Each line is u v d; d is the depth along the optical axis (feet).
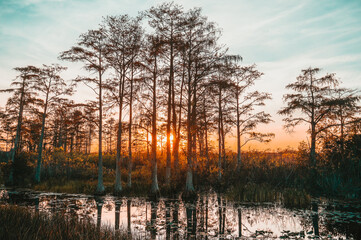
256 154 78.59
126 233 23.77
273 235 25.90
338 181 48.16
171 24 59.00
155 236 24.97
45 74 75.87
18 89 76.59
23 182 70.23
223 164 75.92
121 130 59.26
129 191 54.49
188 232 26.76
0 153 106.22
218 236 25.53
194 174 63.16
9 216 23.07
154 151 55.21
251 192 46.80
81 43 58.18
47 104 76.07
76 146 114.32
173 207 40.81
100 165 55.77
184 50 56.34
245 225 29.96
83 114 59.16
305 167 58.80
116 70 61.16
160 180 64.23
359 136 51.78
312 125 71.72
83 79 58.18
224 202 45.24
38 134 88.38
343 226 29.07
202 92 60.03
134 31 60.49
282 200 45.73
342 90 70.69
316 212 36.19
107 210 38.04
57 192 56.70
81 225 22.77
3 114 77.56
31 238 18.07
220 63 56.49
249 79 79.87
